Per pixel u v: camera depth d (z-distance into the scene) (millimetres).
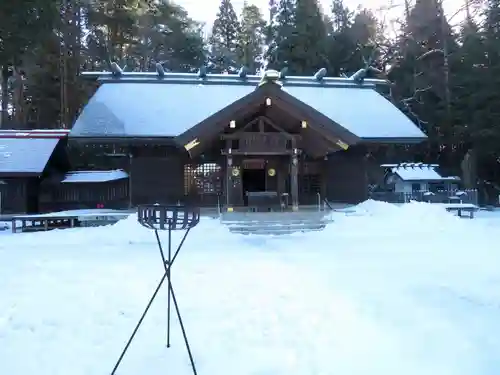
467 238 11469
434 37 34500
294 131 16734
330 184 19188
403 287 6340
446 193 22312
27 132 20297
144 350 4039
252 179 19328
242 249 9859
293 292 5957
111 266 7828
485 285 6461
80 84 29391
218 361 3797
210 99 20266
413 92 33250
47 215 14828
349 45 34719
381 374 3557
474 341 4281
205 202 17969
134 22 30312
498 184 31516
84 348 4129
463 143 31891
